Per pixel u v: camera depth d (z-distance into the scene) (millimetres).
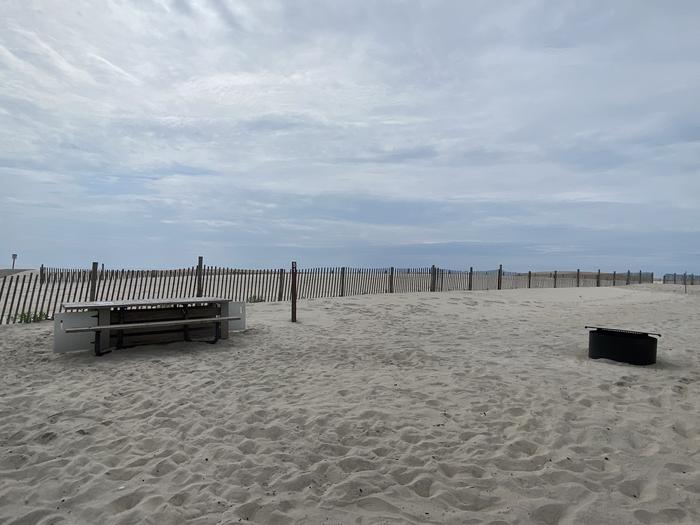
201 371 7527
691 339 10969
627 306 19844
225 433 4883
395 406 5727
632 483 3783
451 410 5594
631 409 5680
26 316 12734
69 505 3492
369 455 4324
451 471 4027
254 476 3912
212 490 3668
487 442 4625
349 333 11414
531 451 4477
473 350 9453
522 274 31266
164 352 9016
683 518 3270
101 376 7246
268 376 7219
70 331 8445
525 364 8141
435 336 11195
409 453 4344
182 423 5160
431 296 20031
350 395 6188
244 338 10508
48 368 7773
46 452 4430
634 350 8164
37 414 5469
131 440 4707
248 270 18734
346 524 3201
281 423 5145
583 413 5496
